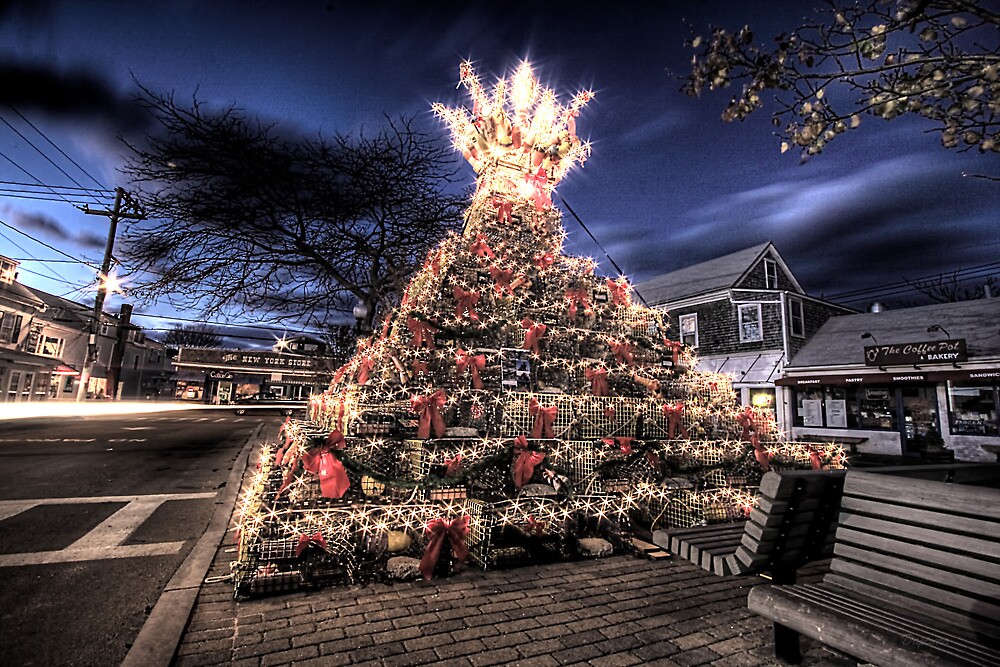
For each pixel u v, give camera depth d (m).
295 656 2.47
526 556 4.02
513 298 5.27
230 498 6.46
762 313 19.53
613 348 5.25
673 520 4.79
